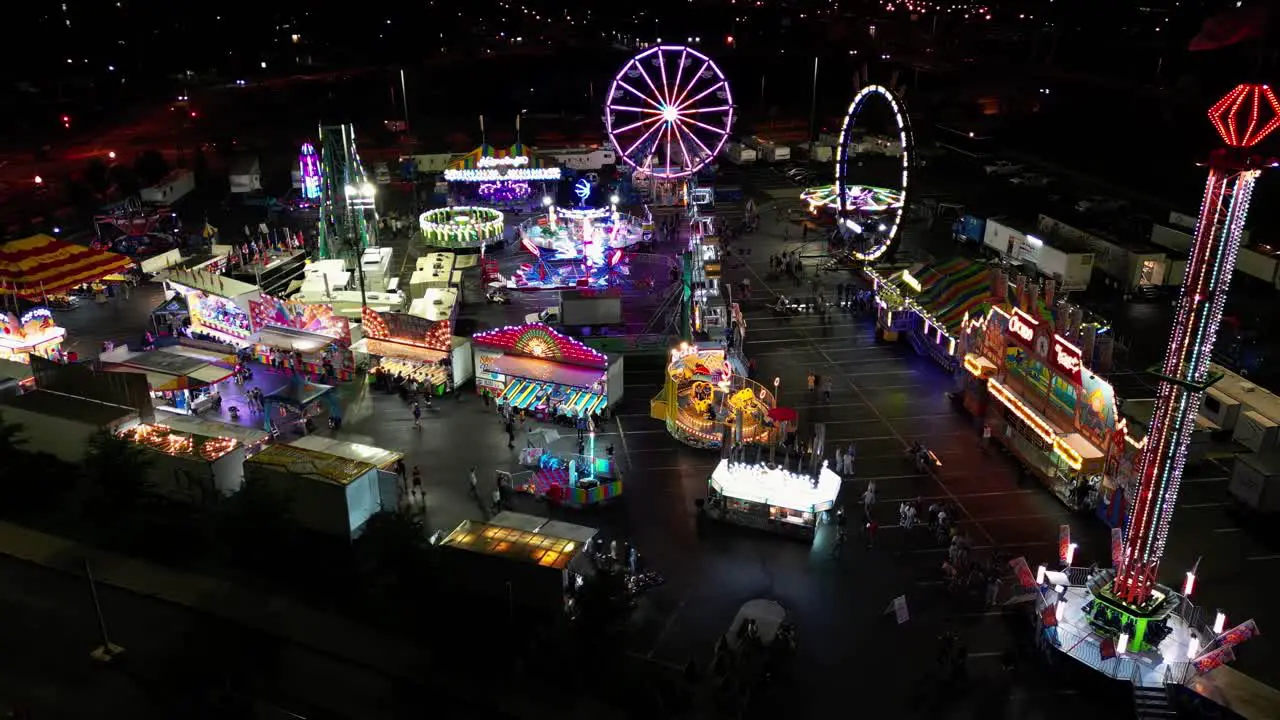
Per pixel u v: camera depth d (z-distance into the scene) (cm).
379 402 5709
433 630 3747
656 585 4038
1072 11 19312
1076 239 8031
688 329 5916
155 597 3931
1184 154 12012
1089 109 14050
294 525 4222
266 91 17138
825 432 5388
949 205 9512
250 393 5644
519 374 5556
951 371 6128
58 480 4744
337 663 3581
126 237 8688
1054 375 4819
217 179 11331
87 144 13212
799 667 3566
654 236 9150
